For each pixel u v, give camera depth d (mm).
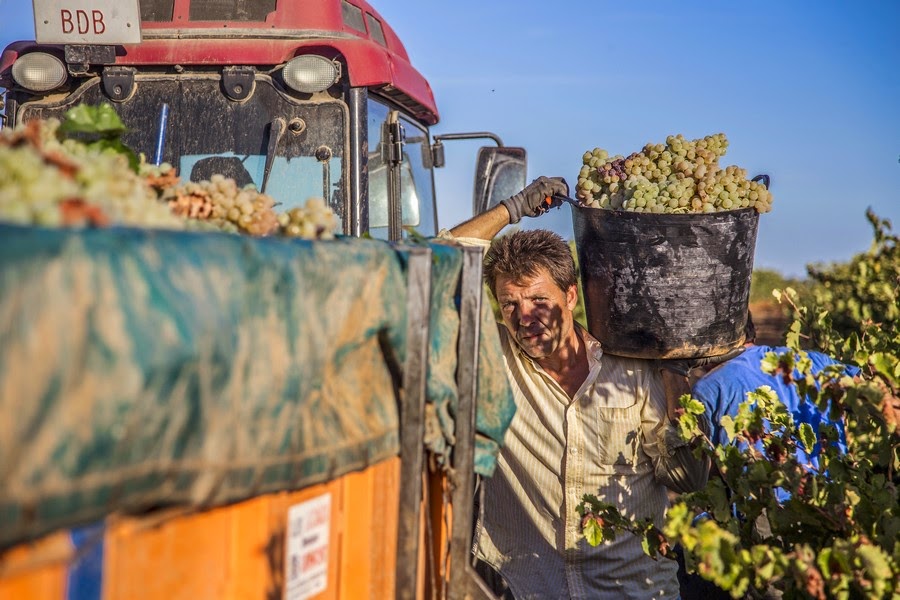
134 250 1172
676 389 3354
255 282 1389
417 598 2145
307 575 1758
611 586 3553
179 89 3949
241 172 3934
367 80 3920
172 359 1194
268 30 3922
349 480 1894
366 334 1746
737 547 2484
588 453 3516
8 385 998
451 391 2088
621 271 3148
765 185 3305
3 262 993
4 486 1001
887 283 4598
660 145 3211
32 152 1359
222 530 1506
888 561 2186
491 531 3738
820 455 2812
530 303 3445
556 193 3670
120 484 1154
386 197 4336
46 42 3781
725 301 3170
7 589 1096
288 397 1488
